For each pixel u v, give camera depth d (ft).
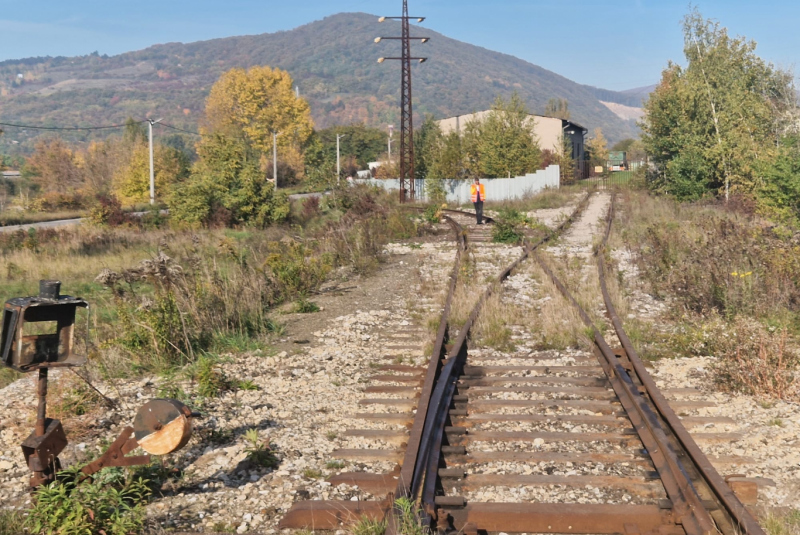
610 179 214.90
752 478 16.33
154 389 24.81
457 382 24.12
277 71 346.33
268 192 107.96
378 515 14.62
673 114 113.19
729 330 28.53
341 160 304.71
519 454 17.83
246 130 336.08
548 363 27.02
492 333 31.30
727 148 101.04
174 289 33.47
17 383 26.50
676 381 24.50
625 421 20.24
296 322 36.68
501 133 148.36
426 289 43.47
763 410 21.43
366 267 54.24
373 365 27.63
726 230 43.73
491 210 118.32
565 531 14.26
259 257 56.29
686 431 17.66
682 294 36.96
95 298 47.57
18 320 14.74
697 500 14.25
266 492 16.35
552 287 41.45
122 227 105.91
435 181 140.77
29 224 140.67
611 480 16.12
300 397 23.81
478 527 14.33
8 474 18.08
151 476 17.31
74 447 19.61
